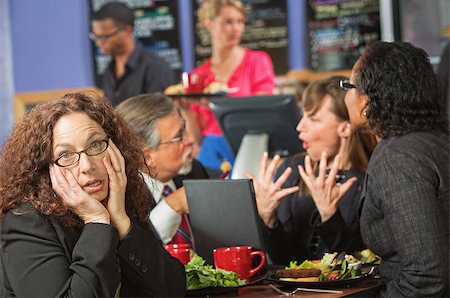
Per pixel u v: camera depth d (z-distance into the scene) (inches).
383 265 124.0
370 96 123.2
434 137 120.3
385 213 117.0
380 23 262.4
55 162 100.5
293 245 152.6
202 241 134.0
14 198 100.0
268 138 172.1
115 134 107.3
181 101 219.0
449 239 115.0
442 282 112.6
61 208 100.1
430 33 250.4
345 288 120.4
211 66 278.7
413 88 121.3
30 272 96.6
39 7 305.1
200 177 167.8
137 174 110.0
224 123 174.9
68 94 104.9
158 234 140.7
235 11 274.2
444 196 115.9
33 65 306.8
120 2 290.7
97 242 98.0
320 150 154.3
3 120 308.5
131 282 106.7
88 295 95.7
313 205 151.9
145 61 288.7
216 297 116.6
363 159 154.3
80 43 299.7
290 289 121.3
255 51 274.7
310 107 154.1
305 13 271.6
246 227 129.2
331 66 270.5
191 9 282.2
